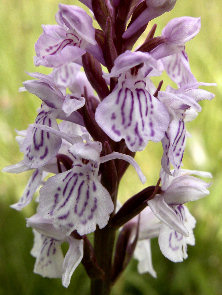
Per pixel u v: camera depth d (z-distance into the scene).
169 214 0.08
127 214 0.08
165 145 0.07
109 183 0.08
